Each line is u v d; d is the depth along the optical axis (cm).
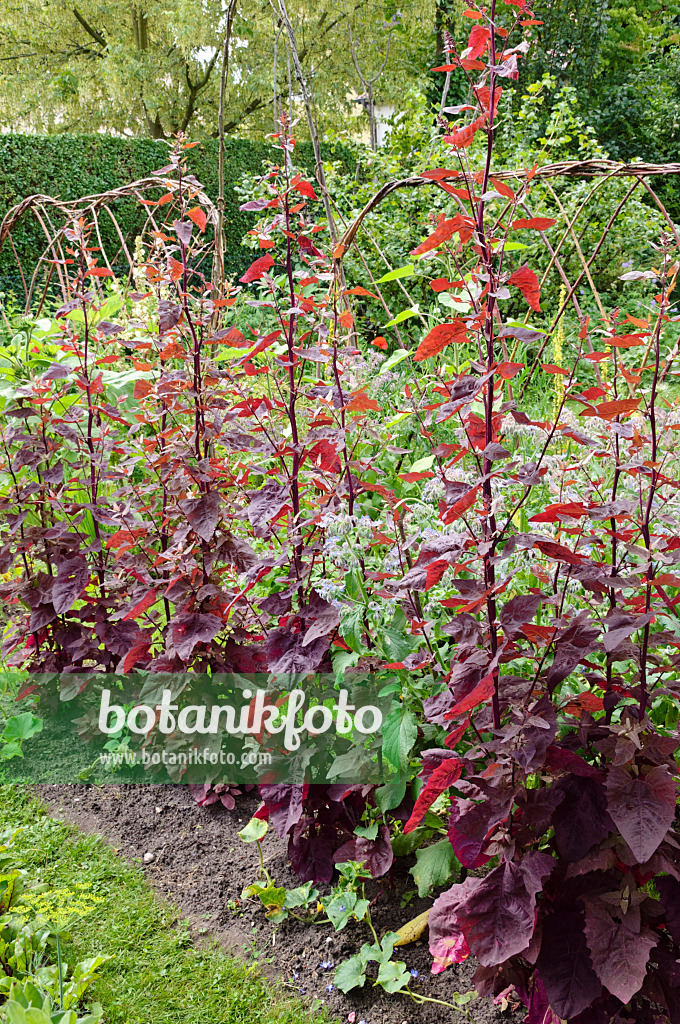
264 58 1310
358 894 225
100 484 349
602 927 156
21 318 462
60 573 286
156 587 266
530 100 694
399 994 197
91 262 288
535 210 558
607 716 171
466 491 165
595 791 164
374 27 1185
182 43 1229
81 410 289
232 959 212
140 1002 198
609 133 1041
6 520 301
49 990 190
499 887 157
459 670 168
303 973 206
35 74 1445
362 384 287
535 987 177
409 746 192
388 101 1191
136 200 998
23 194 966
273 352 270
